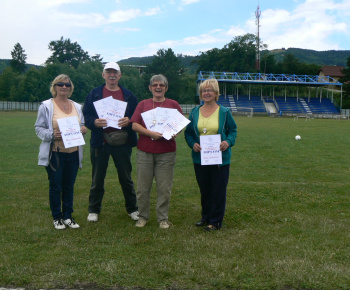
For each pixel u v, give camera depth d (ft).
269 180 27.89
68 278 11.26
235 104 194.08
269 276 11.49
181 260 12.64
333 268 11.93
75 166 16.80
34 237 14.97
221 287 10.85
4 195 22.12
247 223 17.20
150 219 18.10
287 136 63.82
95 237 15.12
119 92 17.47
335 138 60.59
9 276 11.31
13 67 309.42
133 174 30.53
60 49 312.50
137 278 11.32
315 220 17.44
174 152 16.76
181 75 262.67
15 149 44.65
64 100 16.66
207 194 16.96
